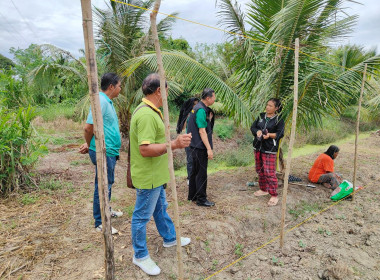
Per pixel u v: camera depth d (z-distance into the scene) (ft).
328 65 14.03
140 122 6.19
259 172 12.88
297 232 10.27
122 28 20.13
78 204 11.00
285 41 11.52
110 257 4.89
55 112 32.73
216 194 13.30
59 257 7.64
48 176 13.88
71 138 24.71
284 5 11.69
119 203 11.50
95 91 4.25
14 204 10.68
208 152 10.59
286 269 8.19
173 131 26.78
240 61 13.01
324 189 14.34
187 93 34.58
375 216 11.57
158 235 9.05
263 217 10.94
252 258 8.71
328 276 7.78
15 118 12.12
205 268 8.09
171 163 5.24
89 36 4.07
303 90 12.20
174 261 7.91
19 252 7.75
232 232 9.78
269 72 13.11
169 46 32.27
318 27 11.76
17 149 11.79
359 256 8.87
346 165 19.76
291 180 15.24
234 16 12.41
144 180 6.62
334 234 10.28
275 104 11.74
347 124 37.45
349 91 13.08
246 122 13.12
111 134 8.33
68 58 19.94
